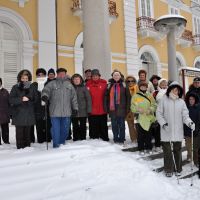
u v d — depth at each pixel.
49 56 14.52
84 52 9.72
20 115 6.80
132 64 18.20
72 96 7.01
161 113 6.27
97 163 5.81
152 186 5.31
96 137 7.78
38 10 14.43
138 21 19.06
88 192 4.84
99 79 7.74
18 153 6.19
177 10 22.70
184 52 22.75
